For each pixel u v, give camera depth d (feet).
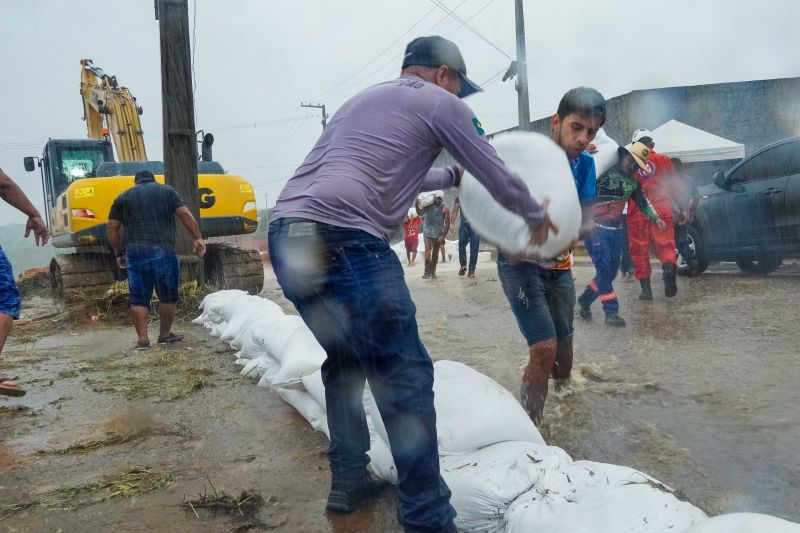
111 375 14.21
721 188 25.96
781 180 23.30
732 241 25.30
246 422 10.19
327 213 5.75
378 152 5.90
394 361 5.79
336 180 5.82
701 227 26.43
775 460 7.54
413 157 5.98
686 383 10.92
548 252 6.63
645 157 17.24
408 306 5.88
